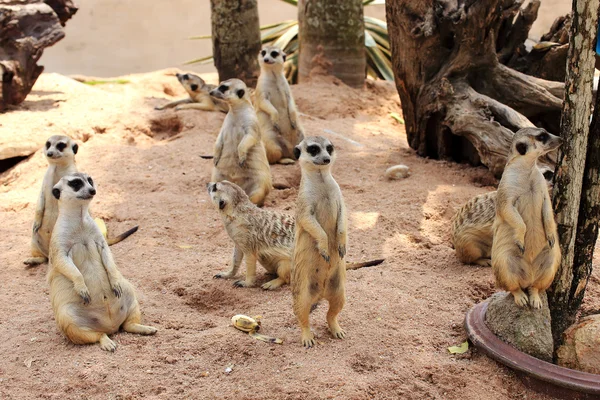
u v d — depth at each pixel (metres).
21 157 7.82
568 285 4.03
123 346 4.02
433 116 7.53
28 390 3.60
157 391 3.60
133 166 7.46
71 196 3.95
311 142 3.80
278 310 4.46
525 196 3.89
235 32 10.16
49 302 4.71
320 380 3.60
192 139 8.27
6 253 5.63
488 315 4.11
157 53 17.36
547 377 3.59
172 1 17.48
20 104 9.25
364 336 4.07
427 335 4.13
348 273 4.95
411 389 3.61
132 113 9.09
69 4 9.84
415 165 7.52
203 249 5.59
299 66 11.34
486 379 3.74
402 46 7.49
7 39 8.87
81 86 10.41
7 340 4.11
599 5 3.58
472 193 6.48
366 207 6.30
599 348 3.79
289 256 4.74
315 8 10.68
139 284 4.86
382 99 10.75
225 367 3.82
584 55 3.62
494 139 6.73
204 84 9.53
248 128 6.48
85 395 3.57
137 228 5.92
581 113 3.72
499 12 7.06
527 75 7.59
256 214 4.81
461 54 7.26
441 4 7.18
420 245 5.58
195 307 4.70
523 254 3.90
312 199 3.80
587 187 3.93
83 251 4.03
